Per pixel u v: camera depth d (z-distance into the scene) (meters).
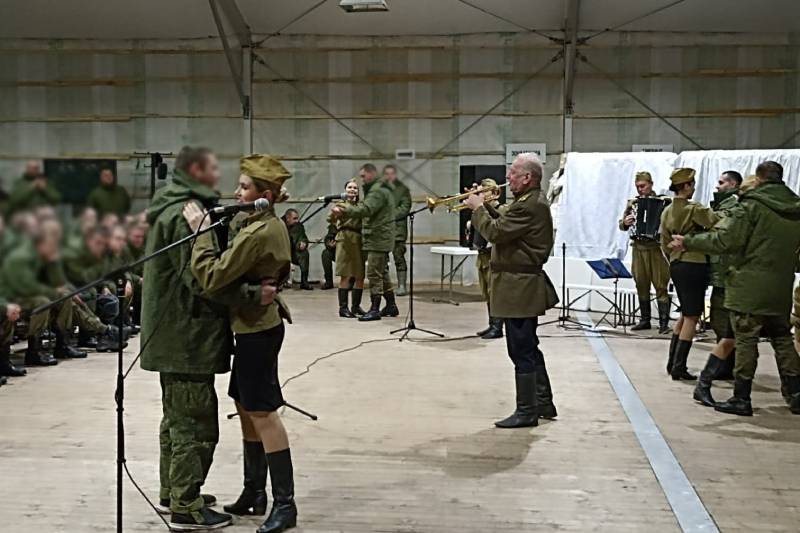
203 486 3.33
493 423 4.32
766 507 3.10
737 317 4.44
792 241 4.29
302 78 11.16
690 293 5.21
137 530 2.88
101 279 1.58
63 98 11.07
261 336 2.76
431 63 11.11
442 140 11.19
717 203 5.81
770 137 10.73
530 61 10.97
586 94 10.93
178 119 11.12
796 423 4.29
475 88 11.09
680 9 10.20
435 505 3.13
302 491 3.28
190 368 2.76
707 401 4.66
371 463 3.65
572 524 2.94
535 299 4.16
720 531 2.87
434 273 11.23
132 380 5.43
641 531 2.88
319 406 4.68
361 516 3.01
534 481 3.41
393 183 8.01
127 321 6.70
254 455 2.99
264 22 10.80
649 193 7.09
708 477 3.45
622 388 5.10
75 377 5.52
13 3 10.12
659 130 10.87
